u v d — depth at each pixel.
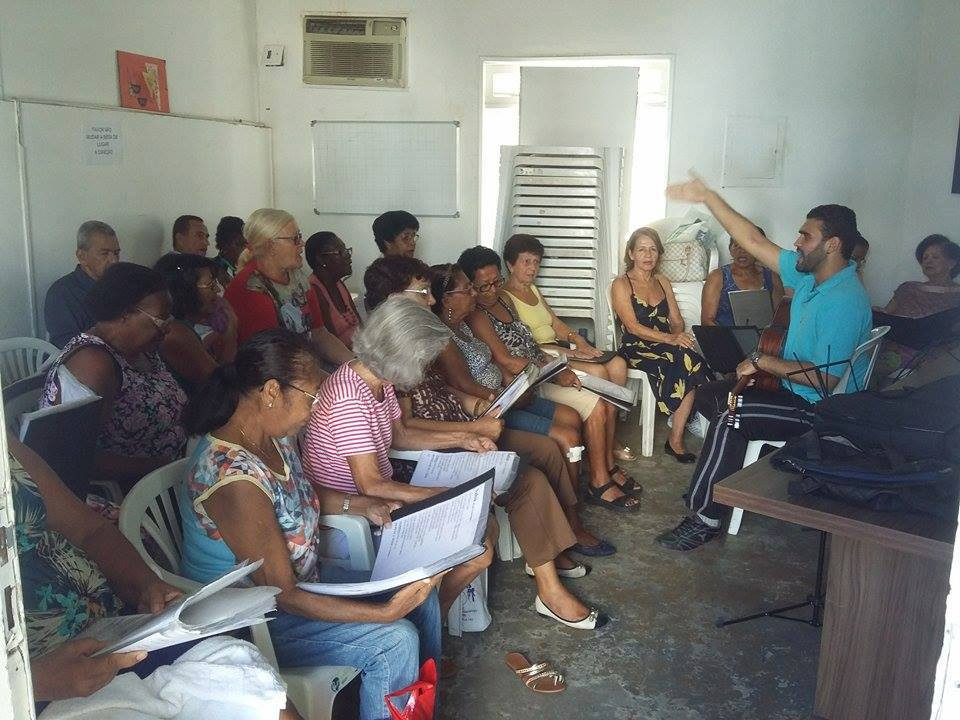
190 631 1.33
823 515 2.02
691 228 5.26
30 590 1.50
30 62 3.58
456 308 3.31
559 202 5.09
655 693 2.48
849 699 2.27
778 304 4.90
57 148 3.71
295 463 2.04
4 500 0.90
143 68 4.35
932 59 5.18
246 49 5.47
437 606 2.18
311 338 3.80
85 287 3.60
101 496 2.33
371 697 1.91
